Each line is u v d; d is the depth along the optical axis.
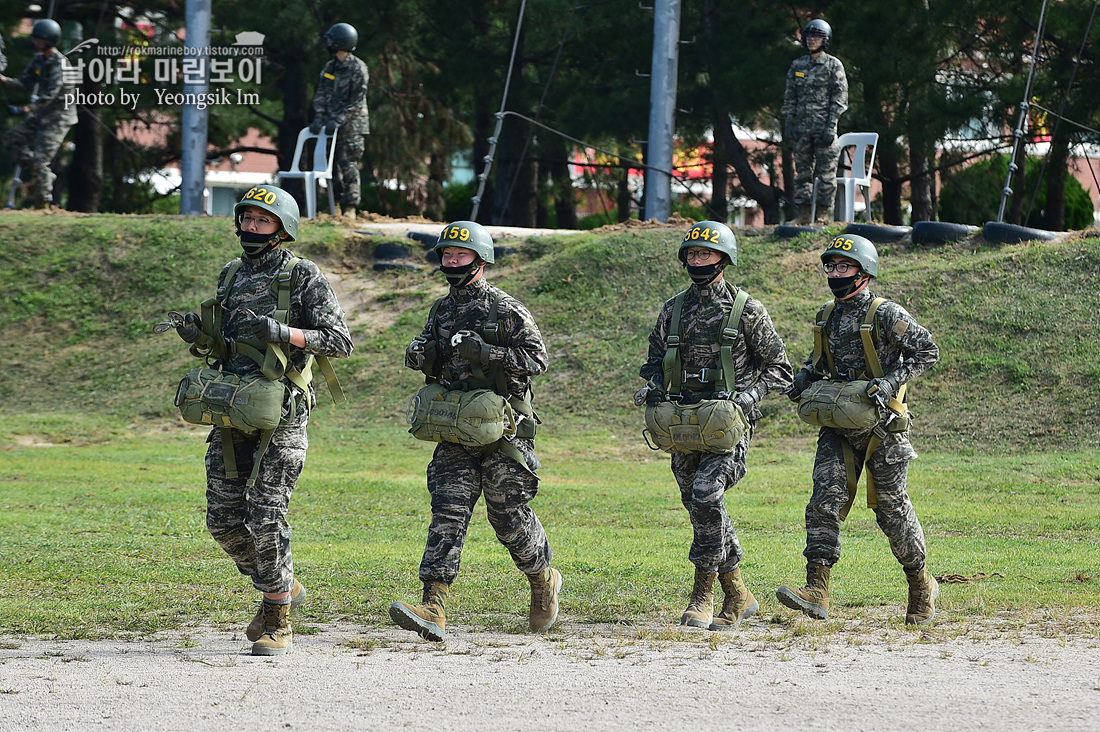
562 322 60.62
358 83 71.94
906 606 22.62
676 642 18.80
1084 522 32.81
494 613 21.75
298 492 39.09
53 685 15.18
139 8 100.81
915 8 75.88
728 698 14.31
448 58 92.44
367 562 27.09
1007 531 32.00
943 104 76.00
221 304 18.22
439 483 19.20
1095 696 14.38
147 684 15.25
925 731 12.76
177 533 31.22
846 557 28.34
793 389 21.31
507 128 94.69
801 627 20.08
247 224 18.08
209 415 17.41
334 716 13.54
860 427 20.11
